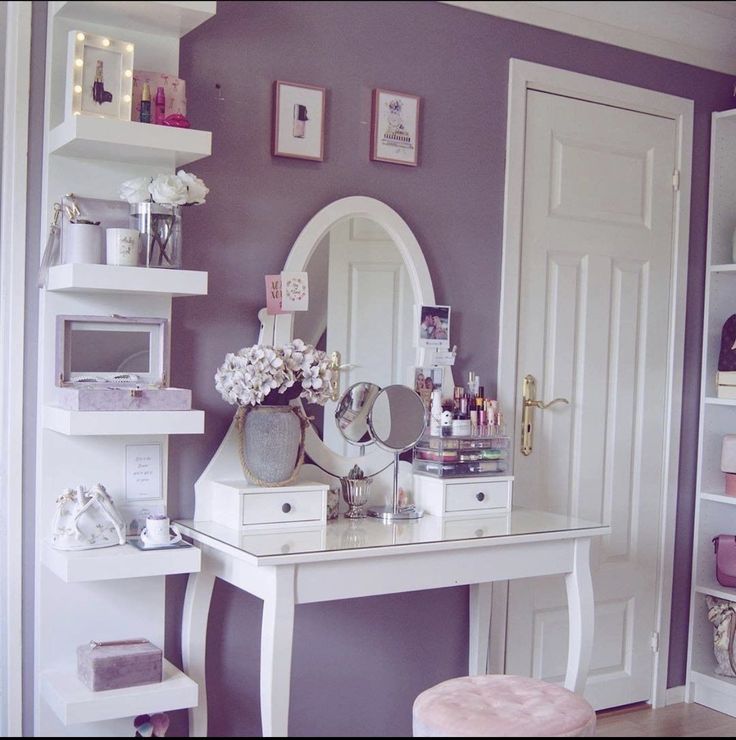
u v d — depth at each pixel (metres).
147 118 2.32
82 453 2.41
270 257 2.69
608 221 3.28
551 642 3.20
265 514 2.47
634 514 3.37
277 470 2.50
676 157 3.41
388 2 2.86
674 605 3.47
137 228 2.34
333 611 2.82
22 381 2.38
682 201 3.42
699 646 3.44
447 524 2.64
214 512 2.57
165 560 2.28
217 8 2.60
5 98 2.39
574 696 2.28
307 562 2.23
